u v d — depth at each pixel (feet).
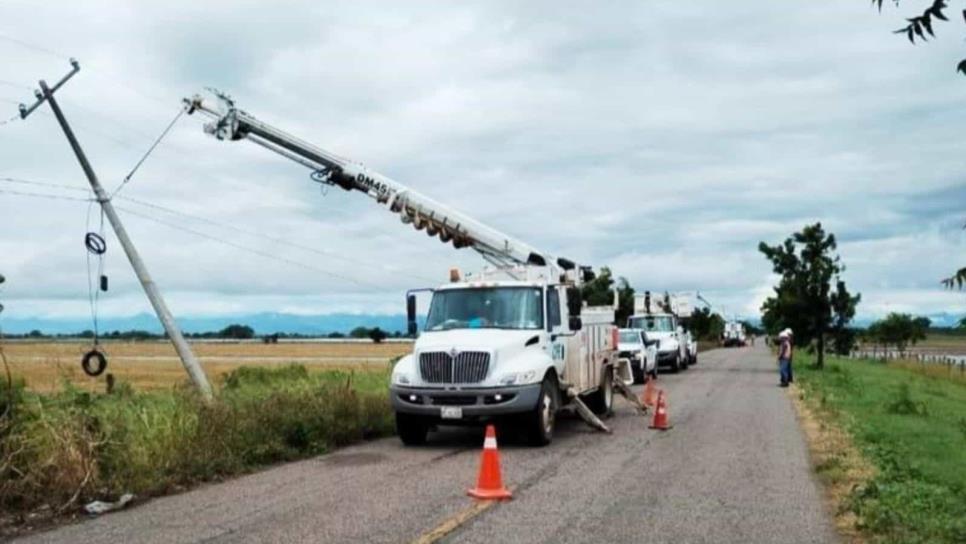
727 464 42.88
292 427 47.83
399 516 31.19
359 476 40.09
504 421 50.83
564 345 56.24
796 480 38.32
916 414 68.95
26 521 30.96
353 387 63.62
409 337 56.13
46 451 34.35
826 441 50.62
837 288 134.72
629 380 71.20
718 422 62.03
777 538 27.96
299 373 110.22
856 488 34.68
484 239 67.00
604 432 56.70
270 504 33.60
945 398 96.37
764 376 122.11
